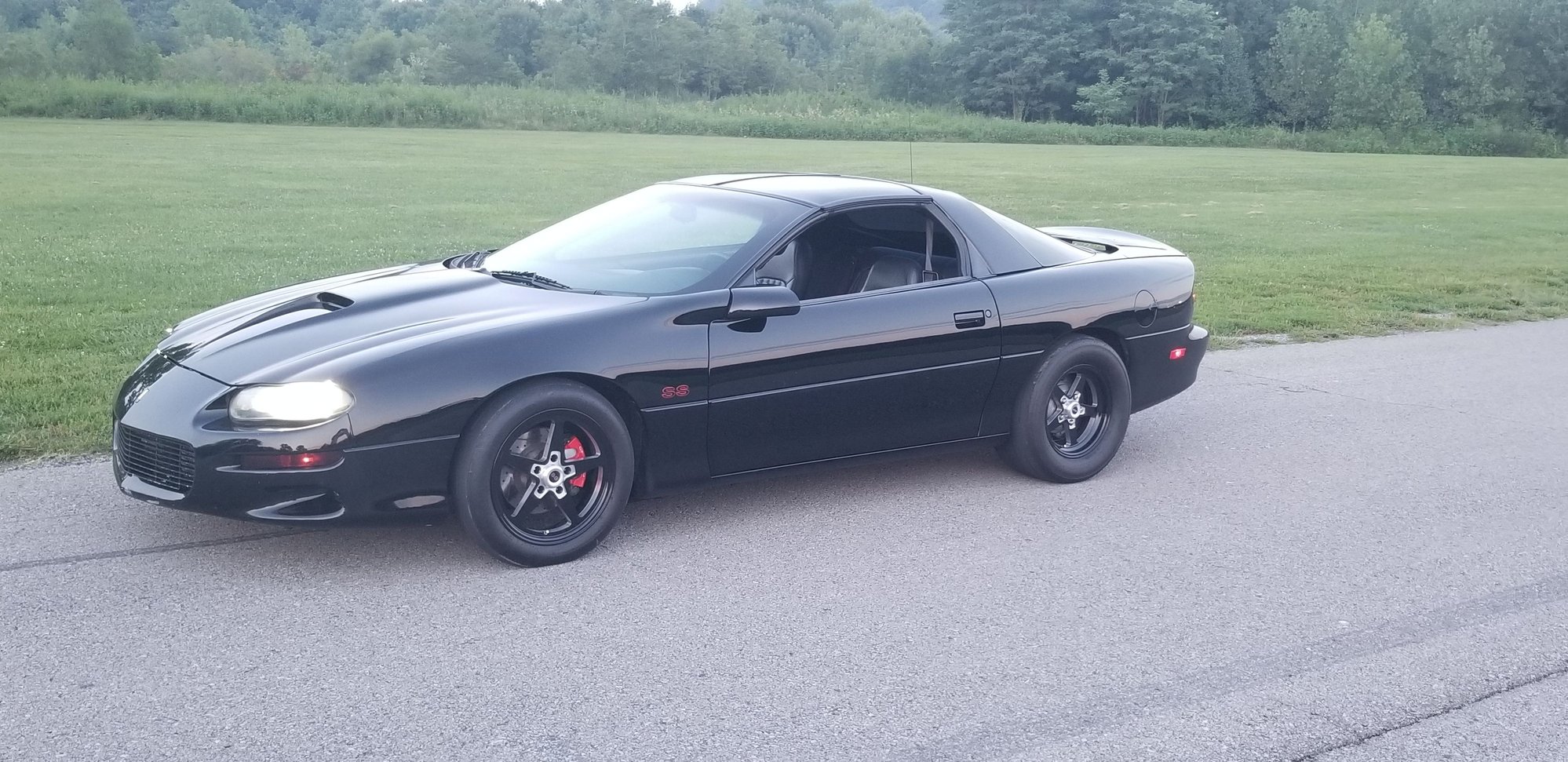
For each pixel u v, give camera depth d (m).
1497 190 31.45
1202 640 3.83
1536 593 4.30
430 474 4.03
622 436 4.34
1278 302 11.05
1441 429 6.70
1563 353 9.07
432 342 4.08
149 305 9.23
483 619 3.80
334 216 17.30
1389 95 80.75
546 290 4.69
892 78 97.69
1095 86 86.25
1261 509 5.23
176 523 4.59
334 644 3.59
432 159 31.72
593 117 58.09
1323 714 3.34
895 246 5.13
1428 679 3.58
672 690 3.37
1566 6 80.75
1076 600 4.13
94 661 3.43
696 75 101.50
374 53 111.31
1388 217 21.84
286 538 4.46
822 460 4.90
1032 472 5.48
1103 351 5.50
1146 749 3.11
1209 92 88.75
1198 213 22.02
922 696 3.38
